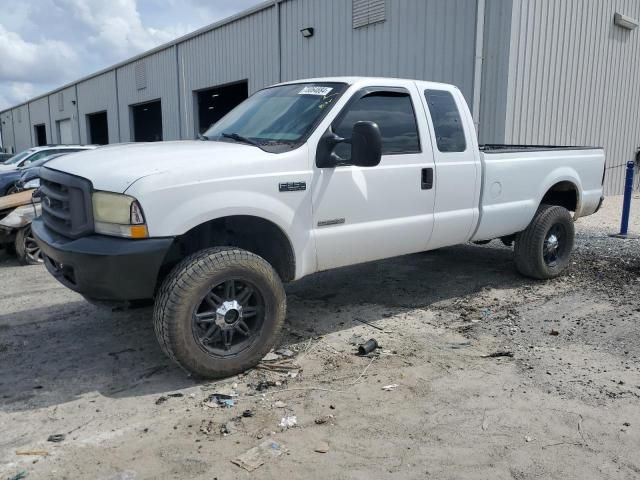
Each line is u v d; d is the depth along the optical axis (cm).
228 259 379
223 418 339
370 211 458
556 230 646
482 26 1083
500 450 305
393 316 528
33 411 350
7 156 2786
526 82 1118
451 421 335
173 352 367
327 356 433
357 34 1371
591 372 400
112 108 2975
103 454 302
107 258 345
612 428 326
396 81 489
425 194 496
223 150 395
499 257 770
